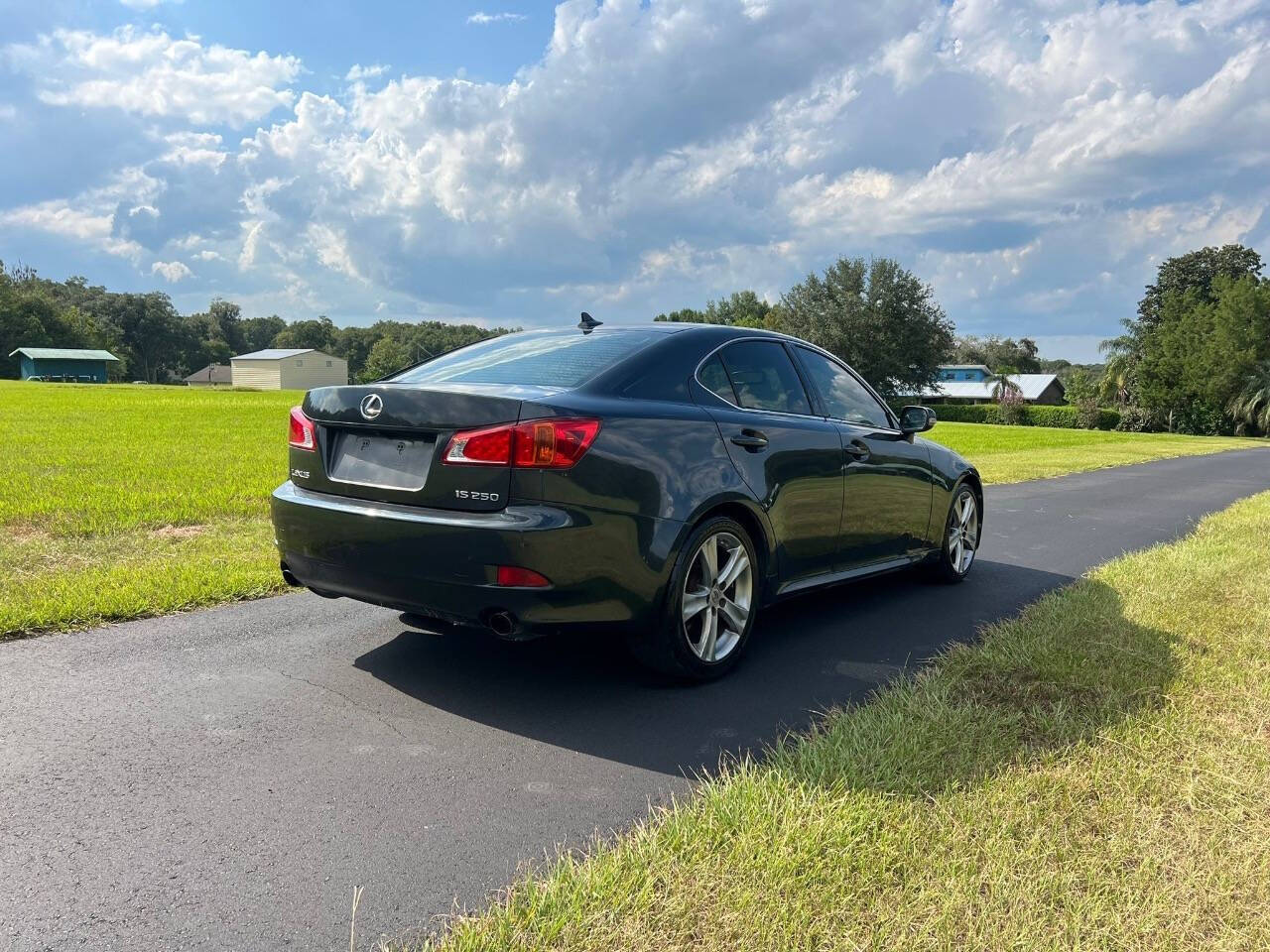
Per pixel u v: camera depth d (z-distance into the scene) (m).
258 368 97.31
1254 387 53.94
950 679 3.60
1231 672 3.70
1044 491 12.69
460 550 3.18
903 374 70.38
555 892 2.09
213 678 3.72
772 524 4.09
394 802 2.65
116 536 6.72
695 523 3.62
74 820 2.50
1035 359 129.00
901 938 1.91
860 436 4.82
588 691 3.67
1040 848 2.29
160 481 9.89
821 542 4.50
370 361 123.25
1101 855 2.26
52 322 113.88
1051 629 4.36
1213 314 58.28
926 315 70.38
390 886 2.20
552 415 3.22
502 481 3.17
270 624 4.57
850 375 5.25
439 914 2.07
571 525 3.20
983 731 3.04
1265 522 8.70
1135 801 2.54
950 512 5.76
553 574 3.17
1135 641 4.15
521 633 3.20
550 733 3.22
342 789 2.73
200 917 2.05
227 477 10.39
